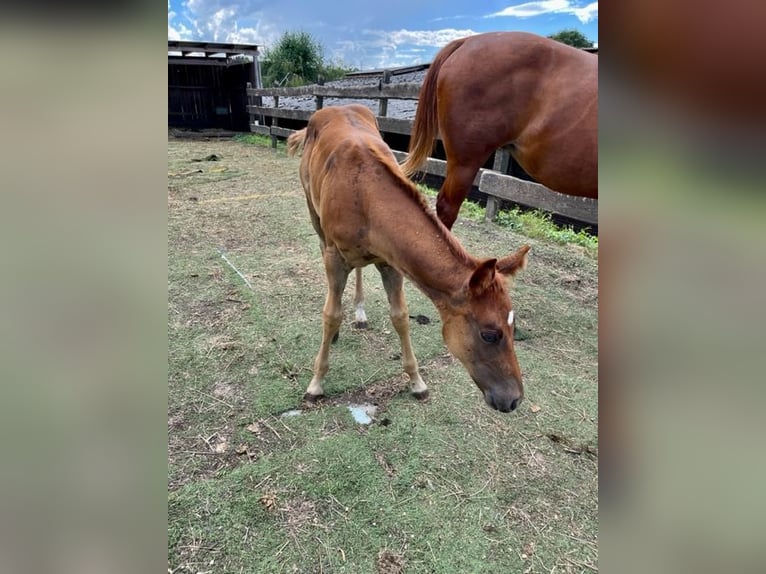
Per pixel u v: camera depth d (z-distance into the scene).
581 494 1.75
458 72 2.85
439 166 5.06
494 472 1.84
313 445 1.95
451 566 1.49
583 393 2.30
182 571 1.47
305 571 1.48
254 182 6.23
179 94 11.96
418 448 1.94
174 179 6.31
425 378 2.38
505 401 1.55
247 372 2.39
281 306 3.03
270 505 1.68
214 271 3.50
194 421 2.06
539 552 1.54
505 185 4.40
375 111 7.80
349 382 2.33
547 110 2.67
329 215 1.96
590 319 3.00
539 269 3.68
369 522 1.63
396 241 1.72
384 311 3.01
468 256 1.63
